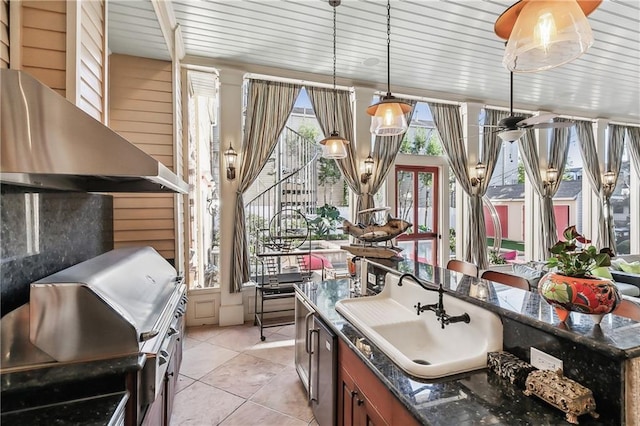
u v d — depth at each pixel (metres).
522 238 6.37
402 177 5.49
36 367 1.19
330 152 3.19
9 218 1.39
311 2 2.88
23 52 1.29
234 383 2.71
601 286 1.06
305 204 5.06
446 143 5.36
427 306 1.59
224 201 4.09
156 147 3.43
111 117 3.30
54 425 1.02
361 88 4.74
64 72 1.34
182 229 3.77
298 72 4.37
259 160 4.25
